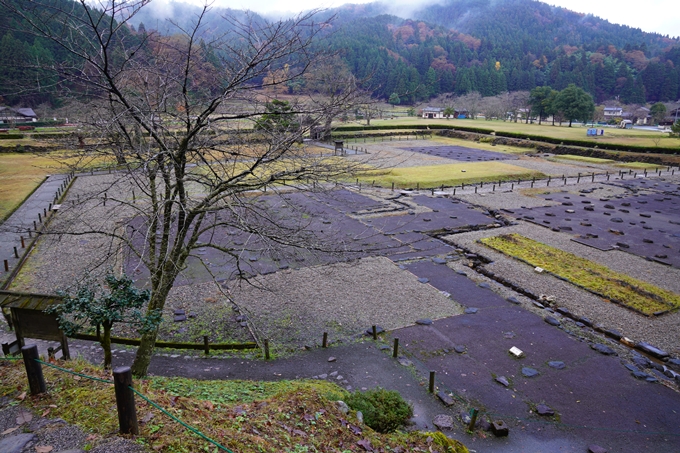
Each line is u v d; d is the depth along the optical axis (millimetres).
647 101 150250
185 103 10555
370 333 15289
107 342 9859
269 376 12641
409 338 15062
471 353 14234
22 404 7148
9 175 39219
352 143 67375
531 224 28766
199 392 10055
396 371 13164
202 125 10172
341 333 15281
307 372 12953
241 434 6984
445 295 18359
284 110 11195
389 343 14773
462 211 31484
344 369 13164
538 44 199125
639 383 12891
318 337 14977
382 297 18031
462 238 25562
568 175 46281
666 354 14367
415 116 116938
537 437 10617
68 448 6074
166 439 6340
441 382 12688
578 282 19609
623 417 11445
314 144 59594
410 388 12344
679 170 51062
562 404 11875
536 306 17594
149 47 13875
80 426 6555
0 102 64625
